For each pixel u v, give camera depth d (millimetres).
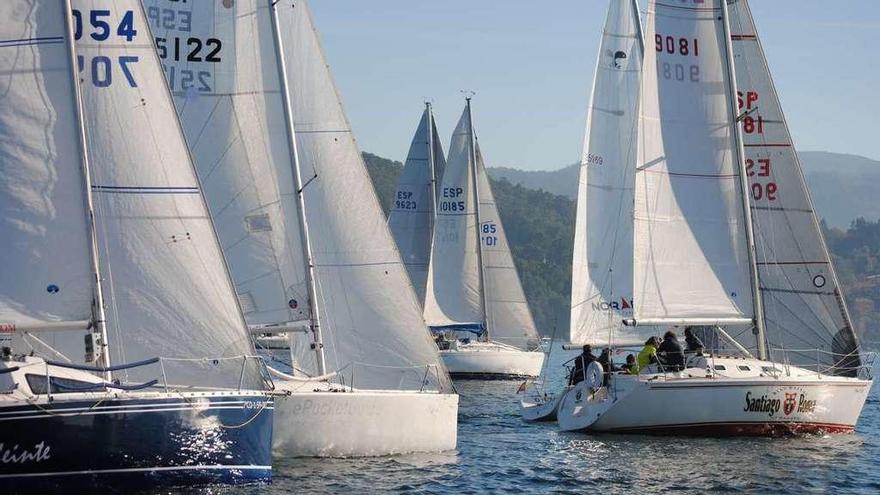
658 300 77312
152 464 47906
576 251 109312
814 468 62938
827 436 73812
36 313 48906
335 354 66750
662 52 78375
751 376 73312
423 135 164625
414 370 66438
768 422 72938
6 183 48938
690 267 77688
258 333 65250
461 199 153875
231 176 65500
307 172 67688
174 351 51750
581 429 77438
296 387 60938
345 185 67500
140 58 52219
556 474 61344
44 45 49281
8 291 48750
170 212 52094
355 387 66500
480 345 146375
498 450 69312
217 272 52500
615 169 110250
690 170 78188
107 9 51906
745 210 77750
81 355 50719
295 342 66062
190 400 48812
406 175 164500
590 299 108688
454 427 66562
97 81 51625
